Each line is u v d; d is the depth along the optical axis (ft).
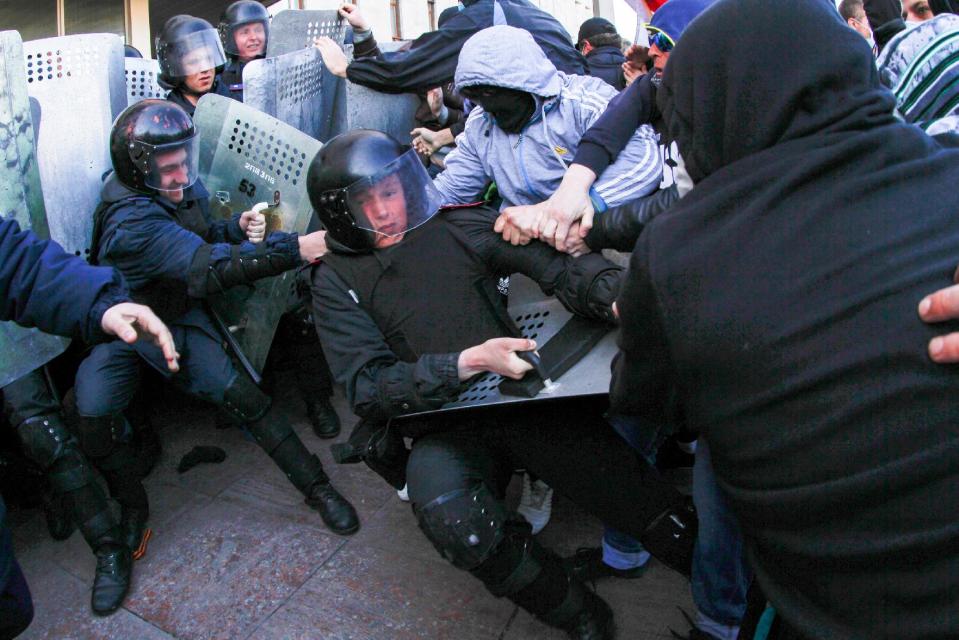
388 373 5.13
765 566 2.95
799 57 2.71
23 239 4.50
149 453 9.05
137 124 6.56
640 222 4.83
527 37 5.70
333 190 4.99
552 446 5.09
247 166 8.02
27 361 6.49
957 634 2.19
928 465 2.21
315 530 7.54
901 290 2.35
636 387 3.31
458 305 5.38
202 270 6.64
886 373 2.31
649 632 5.74
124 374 7.22
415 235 5.40
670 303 2.76
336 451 5.65
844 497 2.39
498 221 5.34
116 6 22.56
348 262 5.40
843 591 2.51
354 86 9.86
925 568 2.26
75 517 6.85
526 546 5.06
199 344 7.29
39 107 7.47
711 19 2.94
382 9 37.42
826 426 2.40
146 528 7.57
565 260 5.23
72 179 7.77
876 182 2.52
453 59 8.78
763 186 2.69
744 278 2.60
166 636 6.36
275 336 9.78
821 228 2.53
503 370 4.71
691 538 4.99
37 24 21.58
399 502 7.86
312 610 6.43
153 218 6.84
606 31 10.22
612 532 6.06
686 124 3.06
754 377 2.58
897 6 9.02
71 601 6.93
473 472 5.03
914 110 4.81
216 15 24.73
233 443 9.59
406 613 6.24
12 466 8.27
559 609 5.20
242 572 7.02
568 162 5.94
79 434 7.09
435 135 9.77
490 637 5.88
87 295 4.43
